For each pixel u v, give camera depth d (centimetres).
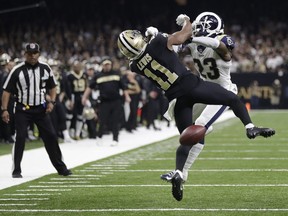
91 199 1259
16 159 1568
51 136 1580
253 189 1353
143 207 1177
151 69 1151
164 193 1319
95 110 2811
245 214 1103
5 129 2505
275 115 4206
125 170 1670
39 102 1577
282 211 1127
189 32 1150
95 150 2202
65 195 1305
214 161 1845
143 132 3097
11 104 2464
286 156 1958
